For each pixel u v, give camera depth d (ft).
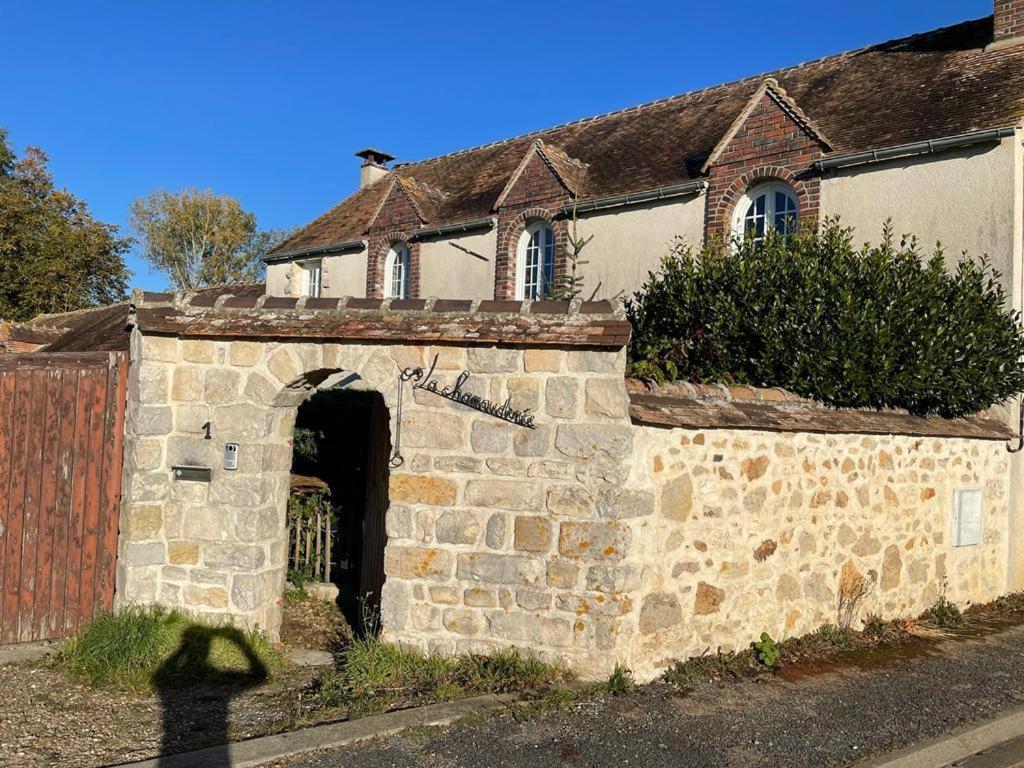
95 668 20.48
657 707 18.67
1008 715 19.30
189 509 22.84
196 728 17.21
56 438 23.04
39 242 99.45
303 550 31.40
